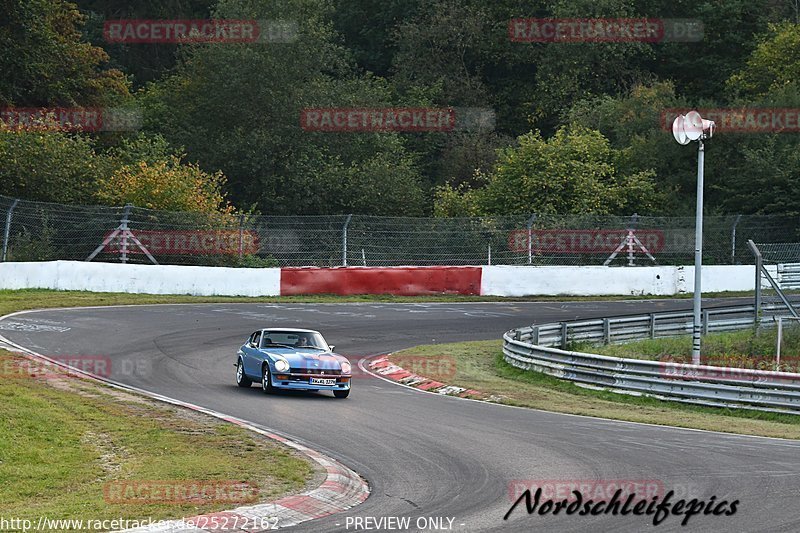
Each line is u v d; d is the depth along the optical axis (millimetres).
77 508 24641
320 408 43250
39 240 88875
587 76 166375
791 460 33125
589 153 126062
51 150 102500
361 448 34219
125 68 183500
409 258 100438
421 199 137625
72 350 56344
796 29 154250
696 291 56219
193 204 103438
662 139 133000
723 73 170000
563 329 69500
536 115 167875
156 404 40688
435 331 76125
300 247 98312
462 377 56812
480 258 101812
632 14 167625
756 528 24016
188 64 151000
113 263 89312
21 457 30500
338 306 88562
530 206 119750
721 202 128875
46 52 127875
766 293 102188
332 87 144125
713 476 30172
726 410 48812
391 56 189750
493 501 26703
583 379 55844
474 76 177875
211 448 32531
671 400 51031
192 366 54469
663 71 176375
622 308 92562
